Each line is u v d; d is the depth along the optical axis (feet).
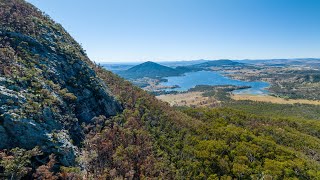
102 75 440.04
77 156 236.63
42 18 393.09
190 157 310.45
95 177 228.43
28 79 246.88
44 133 218.59
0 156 181.88
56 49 339.16
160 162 283.38
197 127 386.93
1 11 315.78
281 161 316.40
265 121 543.39
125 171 250.16
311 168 305.12
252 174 289.53
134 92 449.89
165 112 410.11
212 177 281.54
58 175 204.44
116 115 342.85
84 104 309.01
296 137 441.68
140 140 305.53
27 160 189.78
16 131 201.16
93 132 286.66
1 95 206.18
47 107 239.50
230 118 501.15
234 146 340.39
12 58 257.96
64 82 305.53
